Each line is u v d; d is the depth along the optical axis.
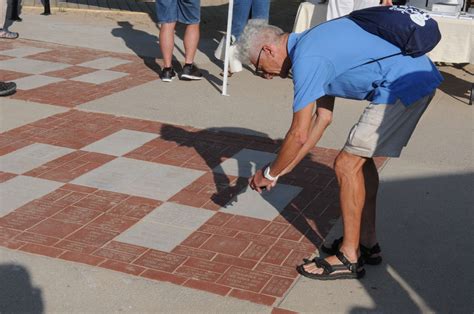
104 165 5.43
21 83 7.55
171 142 6.03
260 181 3.67
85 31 10.52
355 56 3.47
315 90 3.37
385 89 3.53
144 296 3.68
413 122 3.64
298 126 3.38
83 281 3.80
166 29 7.82
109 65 8.59
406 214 4.83
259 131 6.45
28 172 5.23
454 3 8.16
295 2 14.47
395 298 3.79
